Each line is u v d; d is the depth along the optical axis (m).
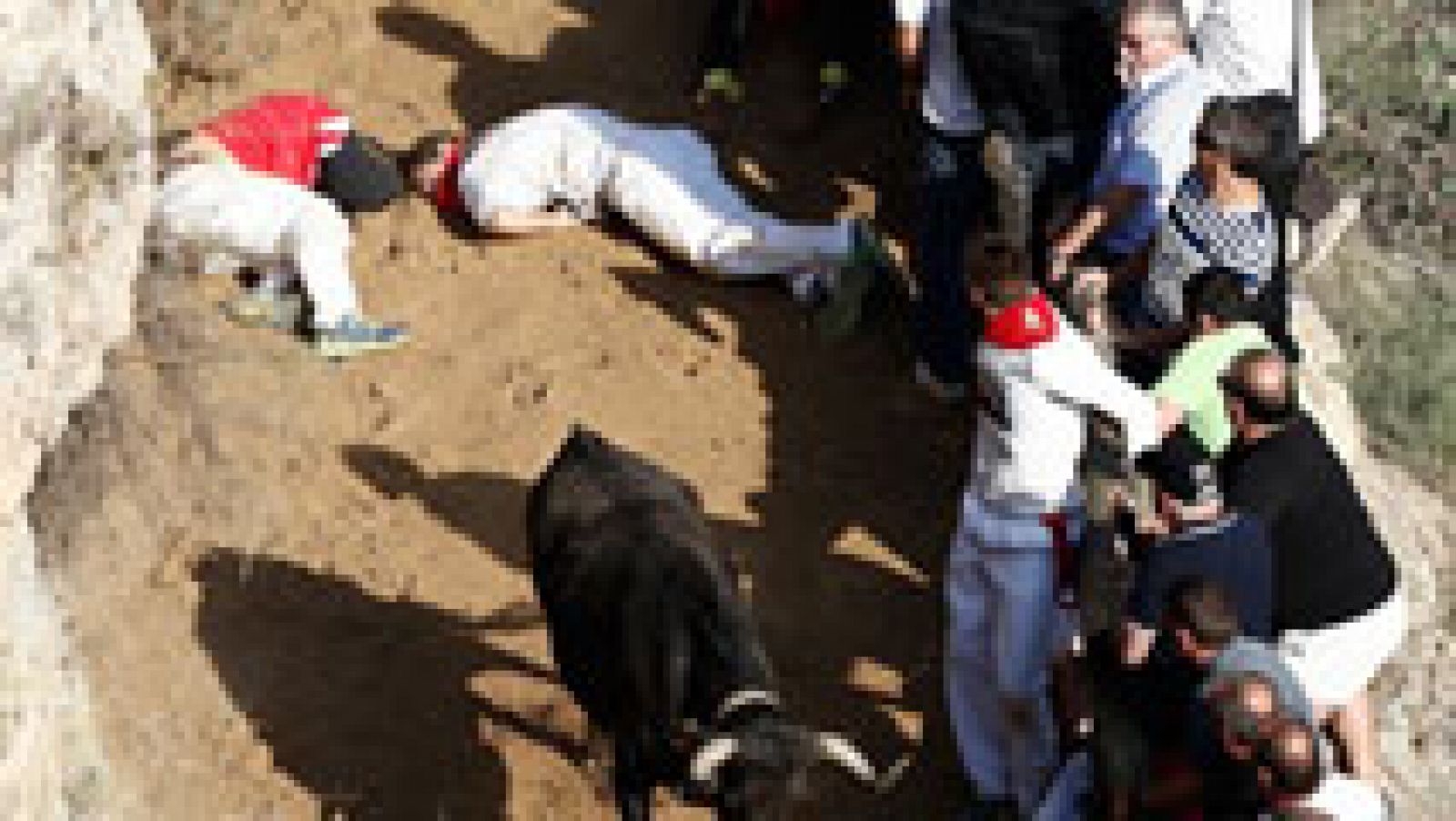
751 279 36.31
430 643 30.61
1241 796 24.33
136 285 32.12
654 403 34.44
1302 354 39.06
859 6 39.50
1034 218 33.25
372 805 28.72
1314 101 36.03
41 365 23.77
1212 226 31.06
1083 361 27.72
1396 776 35.03
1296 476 27.95
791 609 32.25
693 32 40.97
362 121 37.84
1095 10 32.09
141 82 25.83
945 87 33.66
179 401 31.59
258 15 38.53
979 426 28.84
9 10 22.38
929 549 33.44
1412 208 47.78
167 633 29.86
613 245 36.72
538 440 33.50
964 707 30.20
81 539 30.02
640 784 26.70
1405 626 29.41
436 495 32.47
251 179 34.03
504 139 36.00
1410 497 40.62
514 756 29.50
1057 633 28.62
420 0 40.34
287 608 30.64
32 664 22.97
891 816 30.25
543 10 40.75
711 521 32.97
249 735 29.06
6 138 22.55
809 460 34.25
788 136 39.25
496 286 35.66
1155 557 26.97
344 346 33.81
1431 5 53.47
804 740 25.31
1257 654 24.80
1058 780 27.83
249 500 31.47
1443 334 44.12
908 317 36.31
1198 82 31.59
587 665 27.45
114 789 26.12
